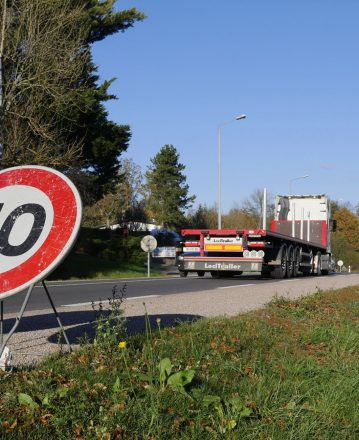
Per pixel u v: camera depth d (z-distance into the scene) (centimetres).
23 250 504
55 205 516
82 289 1858
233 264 2317
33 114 2653
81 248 4034
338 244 7706
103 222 6181
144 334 714
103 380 495
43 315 988
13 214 525
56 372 516
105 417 407
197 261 2362
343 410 492
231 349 667
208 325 812
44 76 2583
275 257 2420
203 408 454
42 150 2597
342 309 1145
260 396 497
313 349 746
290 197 3147
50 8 2655
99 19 3322
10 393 450
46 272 489
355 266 7938
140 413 423
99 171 3538
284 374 594
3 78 2614
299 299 1228
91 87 3200
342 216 9719
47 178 533
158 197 8050
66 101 2684
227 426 425
